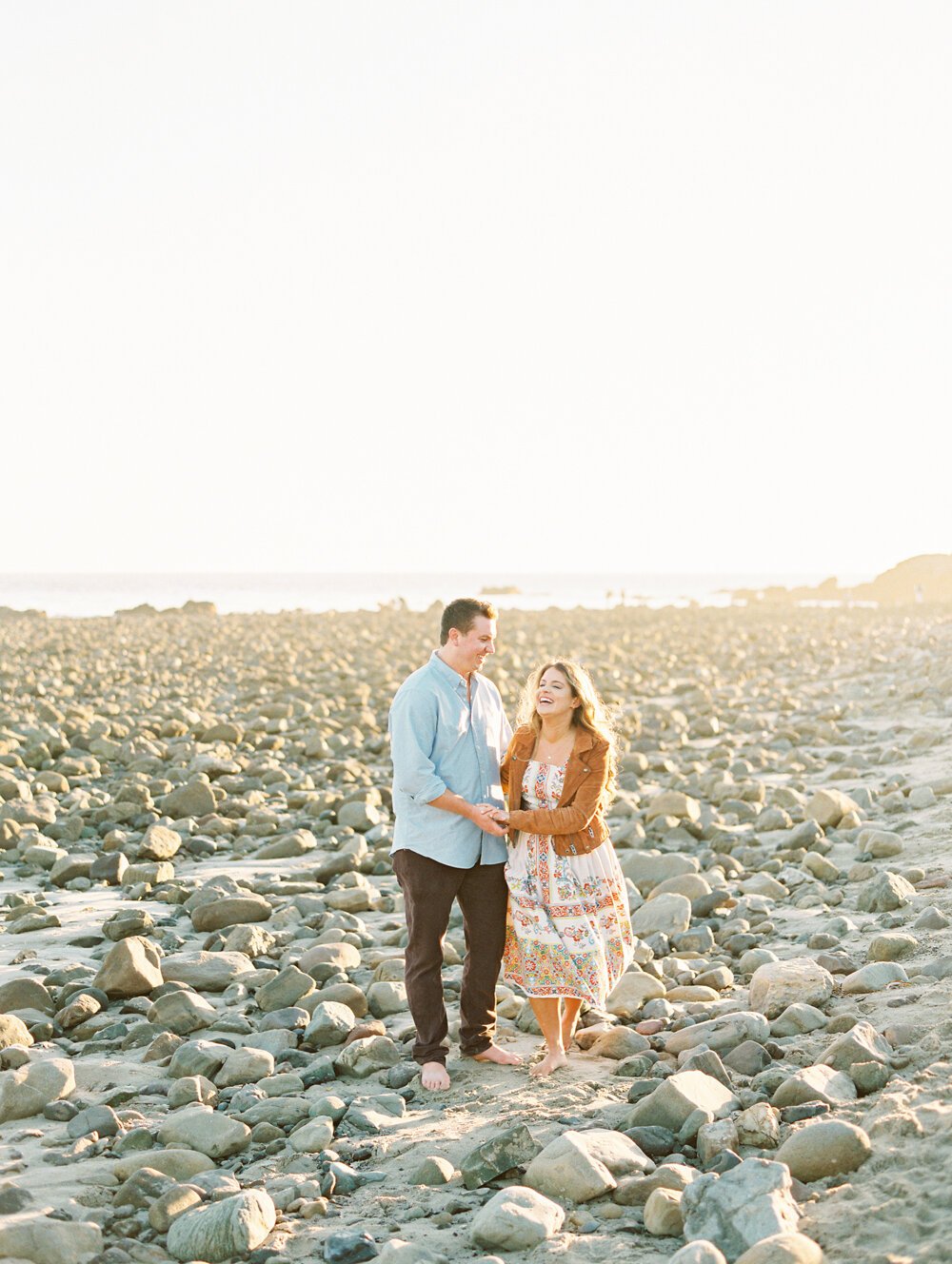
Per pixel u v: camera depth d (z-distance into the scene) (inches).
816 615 2089.1
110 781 482.9
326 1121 169.2
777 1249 121.0
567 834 188.2
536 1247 135.3
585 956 186.5
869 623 1700.3
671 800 388.8
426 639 1465.3
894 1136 145.8
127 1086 189.3
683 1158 153.6
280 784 469.7
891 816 371.6
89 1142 167.5
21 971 249.3
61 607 3240.7
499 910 194.7
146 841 356.5
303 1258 136.9
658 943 260.1
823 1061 173.2
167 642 1387.8
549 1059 191.5
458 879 191.2
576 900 188.9
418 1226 143.2
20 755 502.9
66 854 356.2
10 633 1537.9
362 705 765.9
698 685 840.3
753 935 261.0
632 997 222.4
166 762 530.0
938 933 238.5
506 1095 181.3
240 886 321.4
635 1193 145.1
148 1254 138.3
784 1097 161.9
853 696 746.8
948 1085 155.6
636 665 1015.0
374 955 259.6
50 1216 144.6
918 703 673.6
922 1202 129.9
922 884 277.7
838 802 366.0
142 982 232.5
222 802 423.5
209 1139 165.2
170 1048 205.2
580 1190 146.1
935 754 489.7
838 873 308.5
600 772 189.0
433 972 191.3
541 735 193.0
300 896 304.3
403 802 192.1
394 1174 158.1
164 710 681.6
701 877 305.1
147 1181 151.9
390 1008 226.1
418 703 187.6
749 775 491.8
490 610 191.9
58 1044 212.8
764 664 1044.5
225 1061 195.6
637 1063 186.4
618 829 368.5
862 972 210.1
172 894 312.5
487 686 199.6
